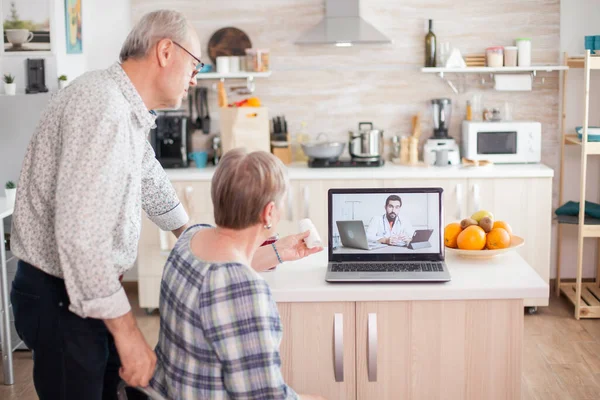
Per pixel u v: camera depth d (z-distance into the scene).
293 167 5.16
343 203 2.72
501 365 2.57
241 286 1.86
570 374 3.95
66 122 2.00
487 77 5.33
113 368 2.39
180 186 4.89
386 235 2.72
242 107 5.06
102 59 5.36
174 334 1.94
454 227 2.88
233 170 1.93
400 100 5.39
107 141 1.99
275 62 5.38
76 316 2.16
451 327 2.56
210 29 5.35
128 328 2.01
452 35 5.29
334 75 5.38
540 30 5.24
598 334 4.51
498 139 5.08
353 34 5.06
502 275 2.63
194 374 1.90
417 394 2.60
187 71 2.21
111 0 5.30
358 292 2.51
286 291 2.51
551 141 5.35
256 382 1.83
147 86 2.19
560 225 5.25
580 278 4.75
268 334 1.83
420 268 2.64
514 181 4.82
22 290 2.17
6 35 4.68
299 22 5.31
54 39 4.67
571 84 5.27
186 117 5.18
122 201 2.09
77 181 1.95
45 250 2.13
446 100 5.23
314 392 2.61
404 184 4.87
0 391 3.87
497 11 5.24
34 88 4.66
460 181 4.84
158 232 4.85
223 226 1.96
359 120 5.43
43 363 2.21
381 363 2.58
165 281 1.99
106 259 1.96
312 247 2.61
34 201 2.11
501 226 2.91
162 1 5.32
